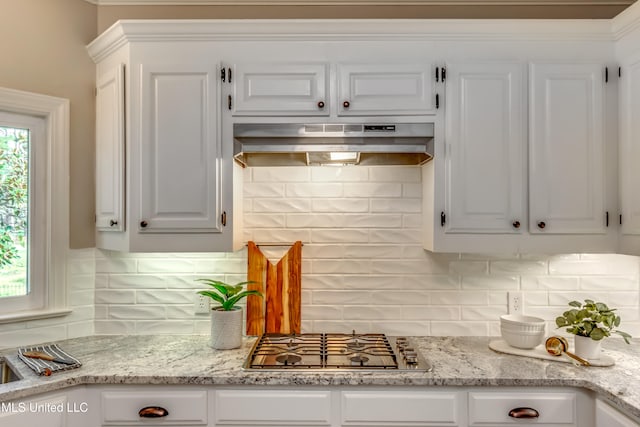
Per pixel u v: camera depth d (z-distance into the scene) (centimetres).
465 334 203
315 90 176
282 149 176
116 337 200
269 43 177
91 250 203
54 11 192
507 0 204
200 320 204
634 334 199
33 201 190
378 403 150
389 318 204
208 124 175
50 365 153
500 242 174
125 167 179
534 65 175
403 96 176
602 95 175
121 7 207
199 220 175
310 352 173
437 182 175
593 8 204
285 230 205
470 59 176
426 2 205
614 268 200
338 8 207
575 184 173
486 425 149
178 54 176
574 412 148
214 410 151
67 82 195
